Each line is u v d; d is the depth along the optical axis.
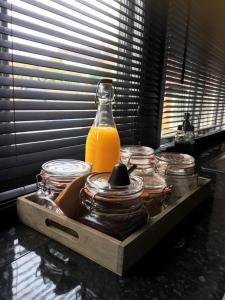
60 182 0.61
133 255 0.48
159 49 1.29
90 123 0.94
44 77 0.74
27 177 0.75
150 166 0.76
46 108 0.76
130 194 0.51
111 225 0.49
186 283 0.46
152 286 0.45
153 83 1.31
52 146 0.81
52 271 0.47
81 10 0.82
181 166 0.80
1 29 0.61
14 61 0.65
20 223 0.63
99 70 0.95
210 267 0.51
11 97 0.66
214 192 0.94
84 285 0.44
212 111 2.21
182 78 1.51
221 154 1.65
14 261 0.49
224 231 0.66
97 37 0.91
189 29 1.48
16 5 0.64
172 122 1.55
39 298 0.40
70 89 0.83
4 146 0.67
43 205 0.60
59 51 0.79
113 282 0.45
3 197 0.67
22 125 0.70
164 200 0.66
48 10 0.71
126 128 1.16
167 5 1.24
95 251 0.49
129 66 1.12
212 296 0.43
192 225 0.68
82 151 0.92
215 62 2.00
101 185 0.52
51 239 0.56
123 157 0.78
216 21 1.76
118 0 0.99
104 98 0.73
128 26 1.06
